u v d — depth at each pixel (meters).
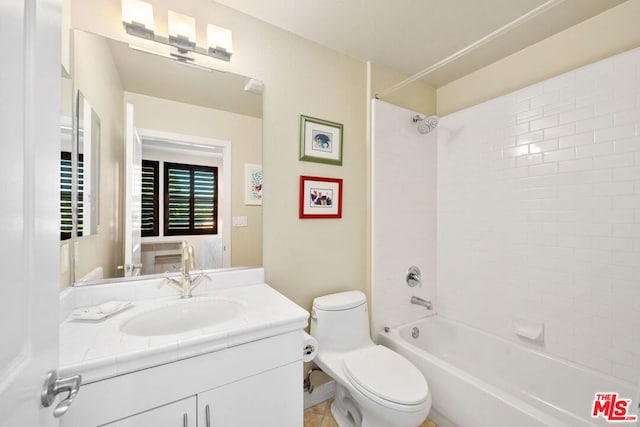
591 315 1.54
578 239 1.59
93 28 1.21
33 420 0.49
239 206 1.57
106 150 1.26
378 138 2.04
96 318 1.01
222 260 1.52
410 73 2.23
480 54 1.96
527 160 1.82
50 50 0.55
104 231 1.25
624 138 1.43
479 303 2.08
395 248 2.13
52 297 0.56
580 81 1.58
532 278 1.79
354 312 1.71
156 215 1.38
